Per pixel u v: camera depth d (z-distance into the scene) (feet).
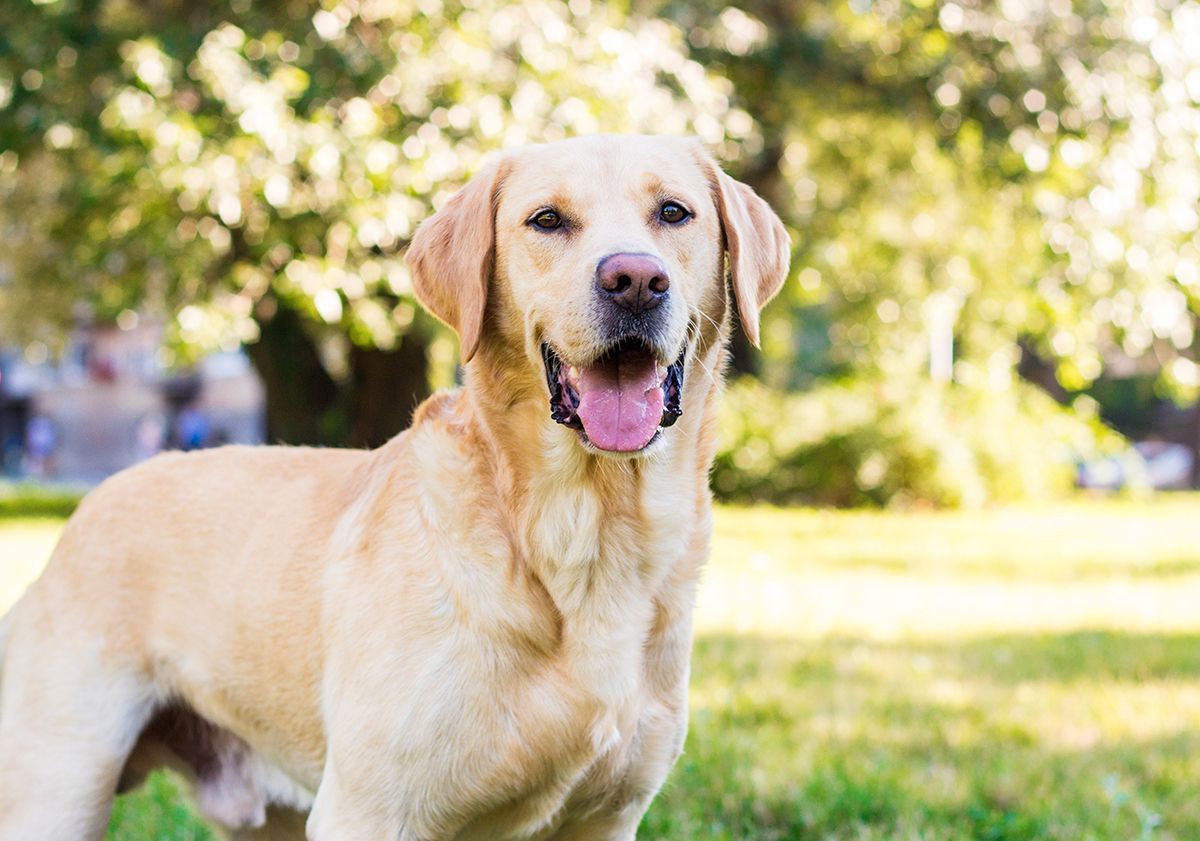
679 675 10.64
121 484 12.03
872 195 59.52
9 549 37.27
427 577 9.89
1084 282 45.09
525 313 10.27
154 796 15.71
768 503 62.13
